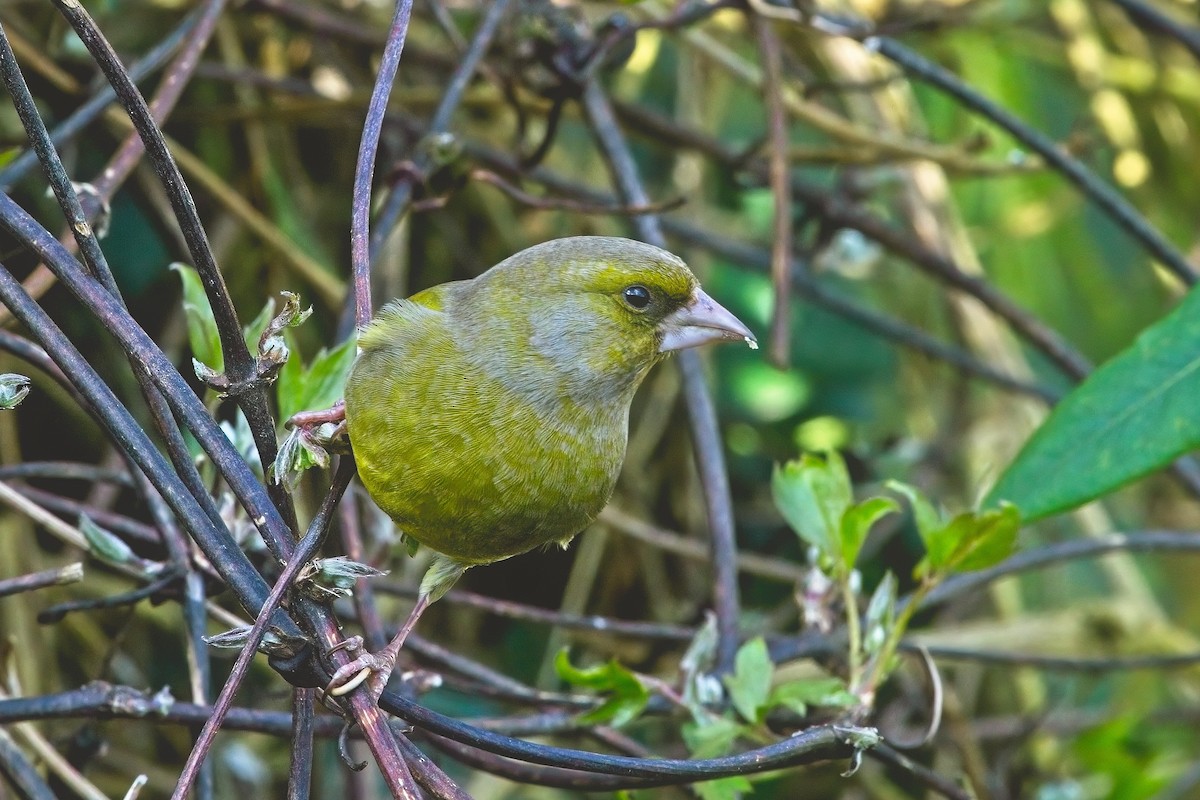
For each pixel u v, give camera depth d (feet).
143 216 35.70
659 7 38.86
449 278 38.91
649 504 38.40
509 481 19.33
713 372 40.22
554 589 38.27
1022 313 34.50
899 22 33.96
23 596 30.01
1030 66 46.98
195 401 14.96
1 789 22.03
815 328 42.93
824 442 41.09
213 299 15.01
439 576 20.07
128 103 14.46
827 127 36.24
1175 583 46.50
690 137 35.45
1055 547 29.76
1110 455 22.93
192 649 21.33
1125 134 42.75
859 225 35.58
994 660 29.96
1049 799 33.88
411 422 18.92
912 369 42.73
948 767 36.94
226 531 16.28
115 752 32.12
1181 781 37.50
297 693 16.19
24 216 15.47
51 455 34.04
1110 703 42.19
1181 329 23.41
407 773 14.33
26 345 21.76
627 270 20.76
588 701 24.17
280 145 36.86
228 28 35.55
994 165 36.17
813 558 23.56
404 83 38.09
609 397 20.80
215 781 32.40
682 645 36.94
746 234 43.78
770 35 30.40
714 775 16.60
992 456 41.73
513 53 30.50
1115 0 36.50
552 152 40.19
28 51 30.40
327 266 36.55
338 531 23.09
